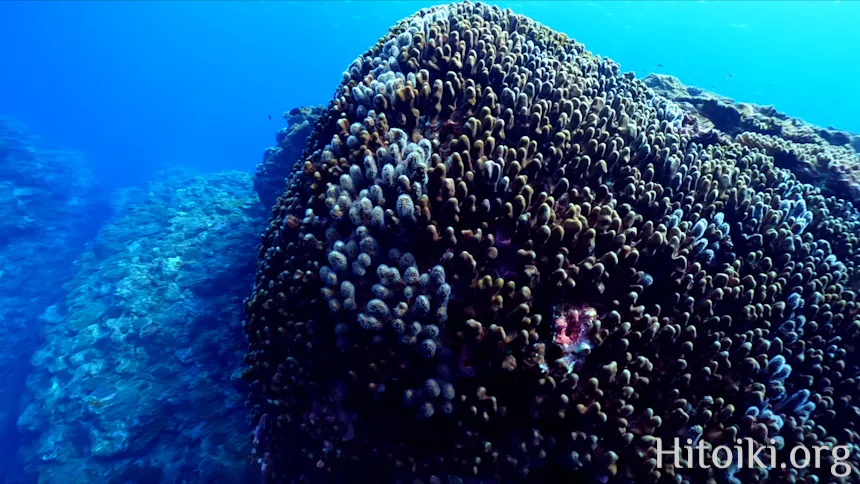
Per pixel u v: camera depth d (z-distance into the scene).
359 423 1.19
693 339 1.16
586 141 1.39
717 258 1.34
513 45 1.82
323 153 1.38
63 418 3.55
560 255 1.08
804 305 1.37
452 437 1.10
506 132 1.40
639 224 1.28
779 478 1.11
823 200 1.87
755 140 2.39
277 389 1.27
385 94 1.43
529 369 1.03
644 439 1.01
